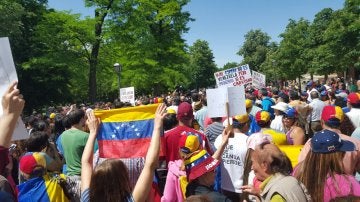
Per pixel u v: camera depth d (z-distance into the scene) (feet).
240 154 16.44
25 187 15.05
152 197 14.35
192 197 8.58
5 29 86.99
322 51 138.41
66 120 21.86
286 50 192.13
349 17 108.58
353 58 113.09
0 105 7.04
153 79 111.96
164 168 18.17
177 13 118.62
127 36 105.19
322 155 10.73
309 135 30.25
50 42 98.63
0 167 6.80
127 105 33.55
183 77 117.29
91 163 11.13
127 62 109.19
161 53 114.83
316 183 10.62
